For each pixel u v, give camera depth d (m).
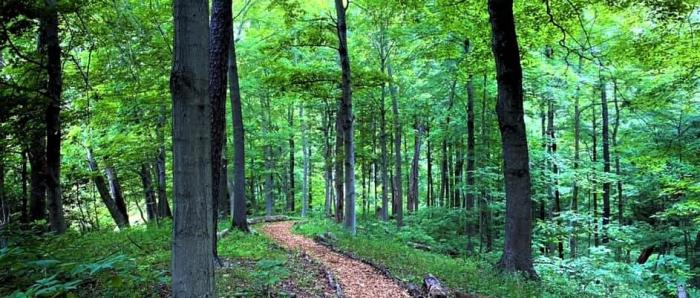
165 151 22.11
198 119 4.02
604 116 20.09
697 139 15.21
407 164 31.23
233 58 14.54
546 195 18.47
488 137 18.62
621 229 16.83
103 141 16.62
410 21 17.00
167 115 16.92
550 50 17.67
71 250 7.24
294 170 38.44
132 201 32.22
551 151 19.08
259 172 30.73
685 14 11.70
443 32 15.73
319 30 16.45
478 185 17.41
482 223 18.89
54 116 9.80
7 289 5.25
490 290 8.03
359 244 12.65
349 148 16.05
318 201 40.47
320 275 8.47
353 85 17.34
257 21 23.12
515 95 9.68
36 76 11.01
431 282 7.94
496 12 9.60
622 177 17.83
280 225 19.94
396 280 8.52
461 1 13.85
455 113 20.39
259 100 29.75
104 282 5.57
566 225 17.91
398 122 23.75
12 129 9.49
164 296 5.85
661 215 16.38
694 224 16.33
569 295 8.59
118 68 13.20
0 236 6.97
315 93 17.75
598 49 16.91
